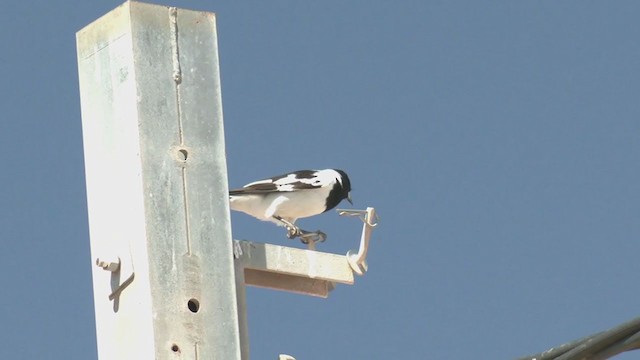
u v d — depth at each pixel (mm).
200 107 13500
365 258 14438
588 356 11461
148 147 13250
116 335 13133
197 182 13312
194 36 13648
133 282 13062
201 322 12984
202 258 13133
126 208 13250
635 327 11219
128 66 13453
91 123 13719
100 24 13773
